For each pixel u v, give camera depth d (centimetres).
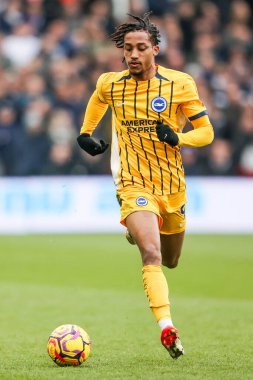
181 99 1947
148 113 1952
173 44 5722
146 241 1858
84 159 5222
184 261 4022
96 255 4209
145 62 1922
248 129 5441
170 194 1989
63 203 5203
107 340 2236
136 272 3709
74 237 4925
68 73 5362
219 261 4022
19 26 5691
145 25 1922
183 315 2694
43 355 1994
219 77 5662
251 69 5859
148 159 1969
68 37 5606
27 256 4156
